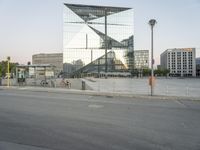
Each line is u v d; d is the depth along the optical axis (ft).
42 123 29.14
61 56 543.39
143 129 26.84
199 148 20.52
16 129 26.07
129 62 469.16
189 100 59.82
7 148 19.77
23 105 44.78
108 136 23.76
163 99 61.57
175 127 28.04
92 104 48.03
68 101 52.60
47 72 112.57
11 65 231.91
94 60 457.68
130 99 59.82
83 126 27.89
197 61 586.45
